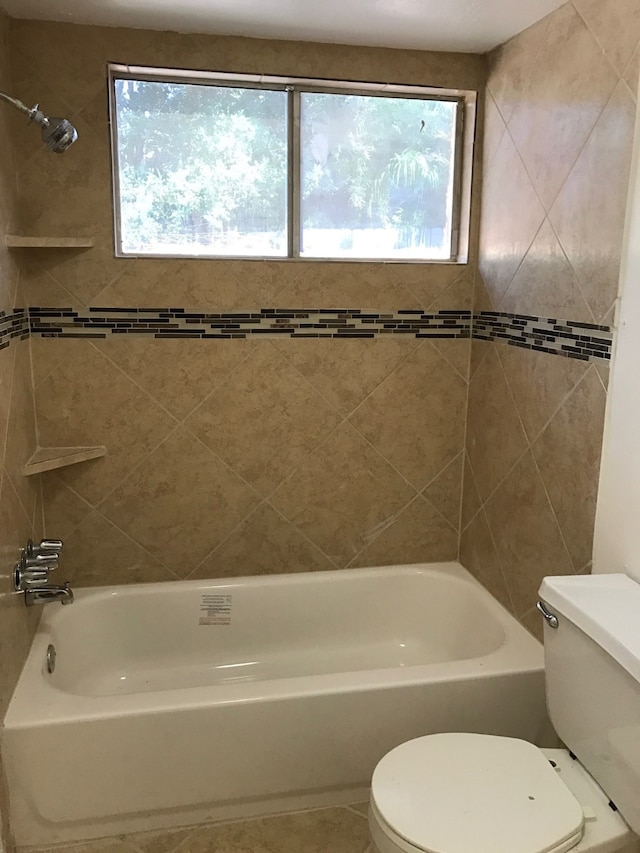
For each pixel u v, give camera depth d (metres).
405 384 2.54
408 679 1.96
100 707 1.83
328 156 2.38
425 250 2.52
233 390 2.42
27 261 2.22
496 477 2.39
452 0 1.88
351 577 2.60
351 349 2.47
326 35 2.19
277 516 2.55
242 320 2.37
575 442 1.92
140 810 1.90
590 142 1.79
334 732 1.94
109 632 2.45
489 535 2.46
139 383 2.35
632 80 1.62
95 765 1.83
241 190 2.35
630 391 1.68
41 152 2.15
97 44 2.13
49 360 2.29
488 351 2.42
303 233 2.41
